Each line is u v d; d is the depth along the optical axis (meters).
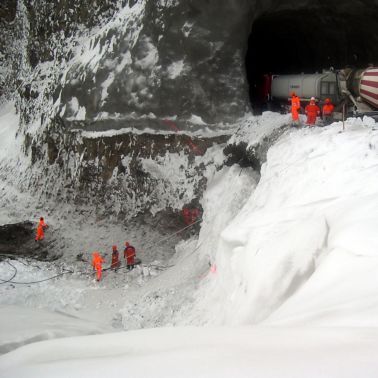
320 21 26.22
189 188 23.67
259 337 5.15
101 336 6.53
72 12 32.12
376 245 7.20
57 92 29.58
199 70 23.73
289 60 32.75
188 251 21.92
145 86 24.45
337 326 5.12
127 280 21.98
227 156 22.45
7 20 44.19
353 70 21.28
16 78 42.31
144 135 24.80
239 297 10.26
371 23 23.81
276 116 21.20
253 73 32.75
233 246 12.59
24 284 22.05
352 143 12.65
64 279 22.62
